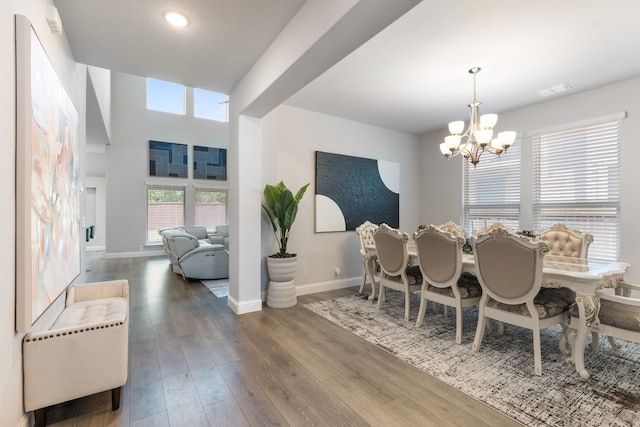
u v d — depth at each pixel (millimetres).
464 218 4914
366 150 4859
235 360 2289
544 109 3920
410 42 2562
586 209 3592
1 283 1200
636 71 3068
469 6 2107
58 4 1978
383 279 3473
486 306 2414
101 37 2371
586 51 2691
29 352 1460
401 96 3748
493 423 1611
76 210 2473
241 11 2105
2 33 1199
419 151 5578
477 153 3148
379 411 1709
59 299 2027
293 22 2182
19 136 1317
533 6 2105
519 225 4180
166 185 8070
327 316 3279
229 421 1623
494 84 3387
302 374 2098
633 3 2061
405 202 5359
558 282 2156
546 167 3934
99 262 6777
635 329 1898
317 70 2287
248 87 2982
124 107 7633
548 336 2756
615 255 3381
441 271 2732
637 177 3213
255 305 3428
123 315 1814
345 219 4578
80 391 1584
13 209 1296
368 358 2334
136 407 1732
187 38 2420
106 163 7441
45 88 1611
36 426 1516
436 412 1700
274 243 3930
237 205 3365
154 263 6676
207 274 4941
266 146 3902
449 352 2434
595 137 3529
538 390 1903
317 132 4344
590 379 2014
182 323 3045
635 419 1626
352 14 1666
